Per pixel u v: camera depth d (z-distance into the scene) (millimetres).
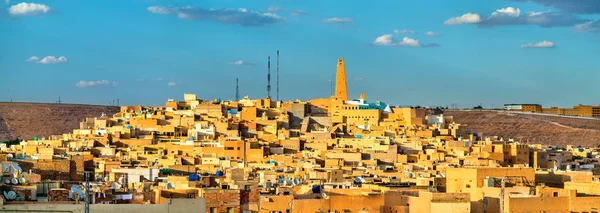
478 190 192250
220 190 169250
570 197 182750
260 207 184250
